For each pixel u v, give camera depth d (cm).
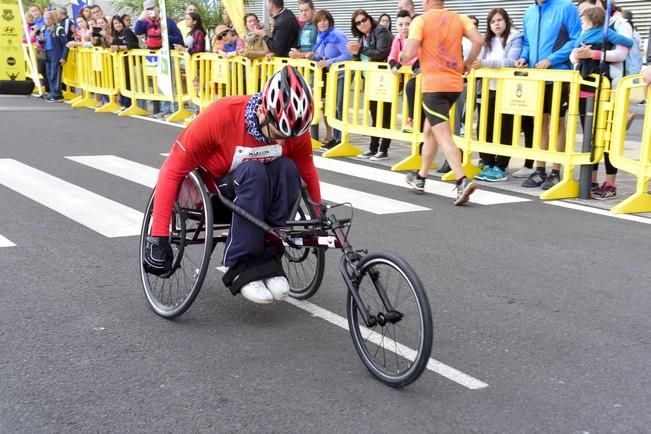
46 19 1574
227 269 393
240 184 375
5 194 679
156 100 1330
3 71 1705
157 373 338
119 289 446
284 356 361
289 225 370
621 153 700
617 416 309
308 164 403
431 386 332
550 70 732
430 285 466
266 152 379
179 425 294
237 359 356
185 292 430
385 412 308
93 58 1465
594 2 771
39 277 461
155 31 1326
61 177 762
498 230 604
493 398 322
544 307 433
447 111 698
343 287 463
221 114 371
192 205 404
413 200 711
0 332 378
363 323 354
